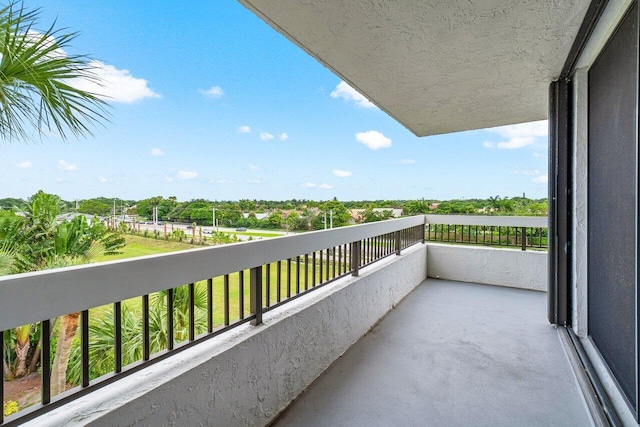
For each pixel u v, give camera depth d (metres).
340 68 2.57
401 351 2.59
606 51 1.96
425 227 5.43
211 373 1.36
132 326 1.91
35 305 0.87
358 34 2.02
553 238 3.07
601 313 2.13
